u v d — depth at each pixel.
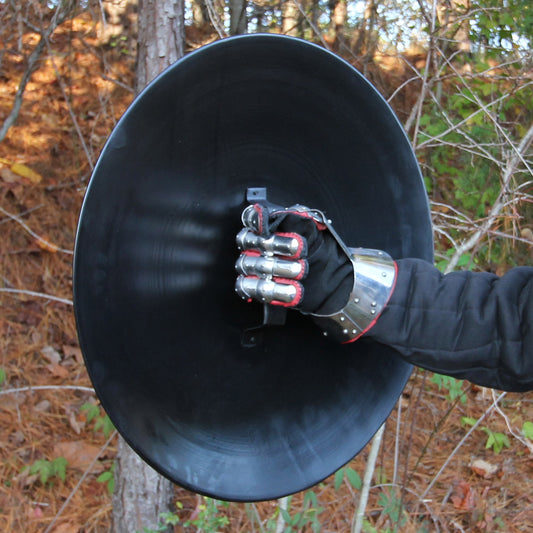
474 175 3.23
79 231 1.06
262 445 1.35
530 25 3.08
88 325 1.09
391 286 1.17
